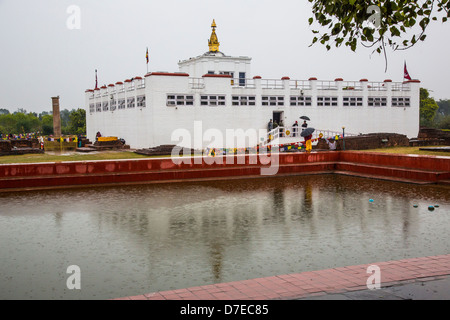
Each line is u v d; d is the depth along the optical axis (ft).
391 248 26.45
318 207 40.37
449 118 208.64
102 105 142.00
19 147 123.95
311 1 21.84
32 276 22.18
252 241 28.55
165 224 33.83
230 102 112.16
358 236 29.53
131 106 117.60
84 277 21.95
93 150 114.93
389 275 19.86
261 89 116.88
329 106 125.39
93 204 42.78
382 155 63.10
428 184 53.21
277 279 19.75
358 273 20.29
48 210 39.83
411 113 135.85
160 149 99.40
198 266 23.48
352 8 20.04
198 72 136.05
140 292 19.84
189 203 43.14
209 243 28.19
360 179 61.46
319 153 70.90
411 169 57.72
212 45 134.62
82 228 32.73
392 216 35.83
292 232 30.94
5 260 24.98
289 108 120.57
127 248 27.22
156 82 103.24
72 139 152.97
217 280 21.25
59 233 31.30
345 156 71.15
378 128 131.95
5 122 297.33
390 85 132.36
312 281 19.31
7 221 35.35
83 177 55.83
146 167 60.08
